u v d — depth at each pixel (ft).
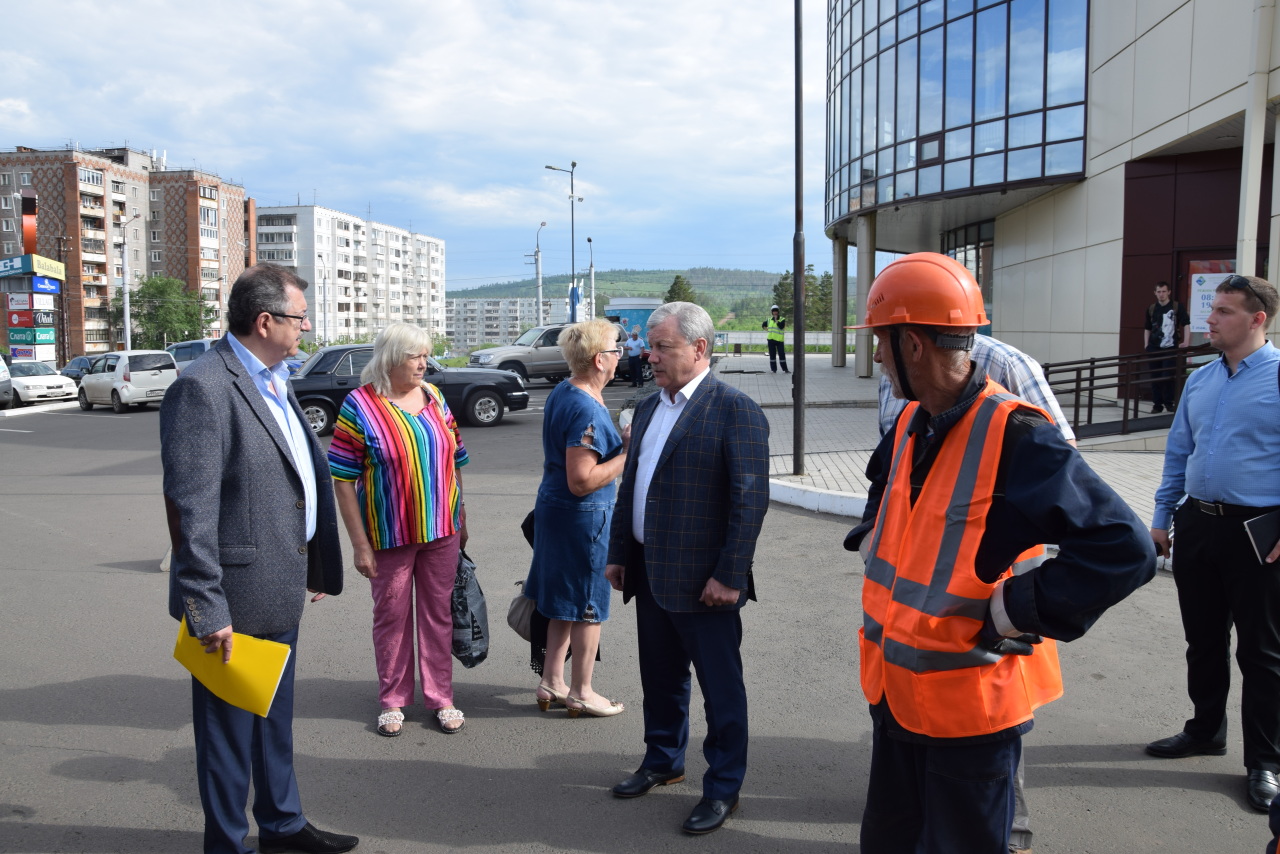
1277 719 10.41
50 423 62.64
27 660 15.76
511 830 10.19
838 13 82.69
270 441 9.04
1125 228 48.29
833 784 11.19
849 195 78.33
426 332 13.03
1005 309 68.49
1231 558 10.62
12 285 247.29
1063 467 5.73
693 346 10.48
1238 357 10.79
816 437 43.27
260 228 452.35
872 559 6.95
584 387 12.59
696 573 10.32
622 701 14.07
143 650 16.30
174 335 290.76
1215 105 39.09
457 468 13.30
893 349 6.32
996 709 6.17
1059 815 10.28
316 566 10.12
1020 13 56.18
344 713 13.56
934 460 6.39
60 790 11.14
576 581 12.89
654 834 10.09
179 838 10.07
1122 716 12.98
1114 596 5.49
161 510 30.04
